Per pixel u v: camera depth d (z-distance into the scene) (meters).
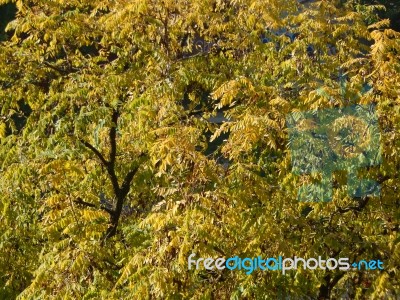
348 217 9.70
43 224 10.02
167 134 8.77
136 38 10.21
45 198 10.86
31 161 9.84
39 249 10.77
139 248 9.03
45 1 10.84
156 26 10.38
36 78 11.14
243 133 8.60
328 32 11.37
